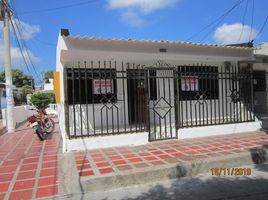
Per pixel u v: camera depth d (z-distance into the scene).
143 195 4.91
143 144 8.21
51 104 25.91
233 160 6.37
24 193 5.16
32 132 13.17
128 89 9.94
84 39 7.73
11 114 13.34
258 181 5.41
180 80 9.61
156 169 5.64
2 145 9.96
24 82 49.97
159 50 8.66
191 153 6.89
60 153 8.14
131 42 8.25
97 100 9.66
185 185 5.33
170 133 8.80
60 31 7.72
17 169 6.66
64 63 8.87
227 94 10.63
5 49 13.52
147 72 8.51
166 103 9.55
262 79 13.16
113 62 9.59
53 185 5.53
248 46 10.28
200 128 9.11
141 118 9.52
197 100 9.46
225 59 10.13
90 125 9.59
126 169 5.73
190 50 9.14
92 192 5.16
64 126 7.97
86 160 6.60
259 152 6.75
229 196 4.71
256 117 10.84
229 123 9.66
